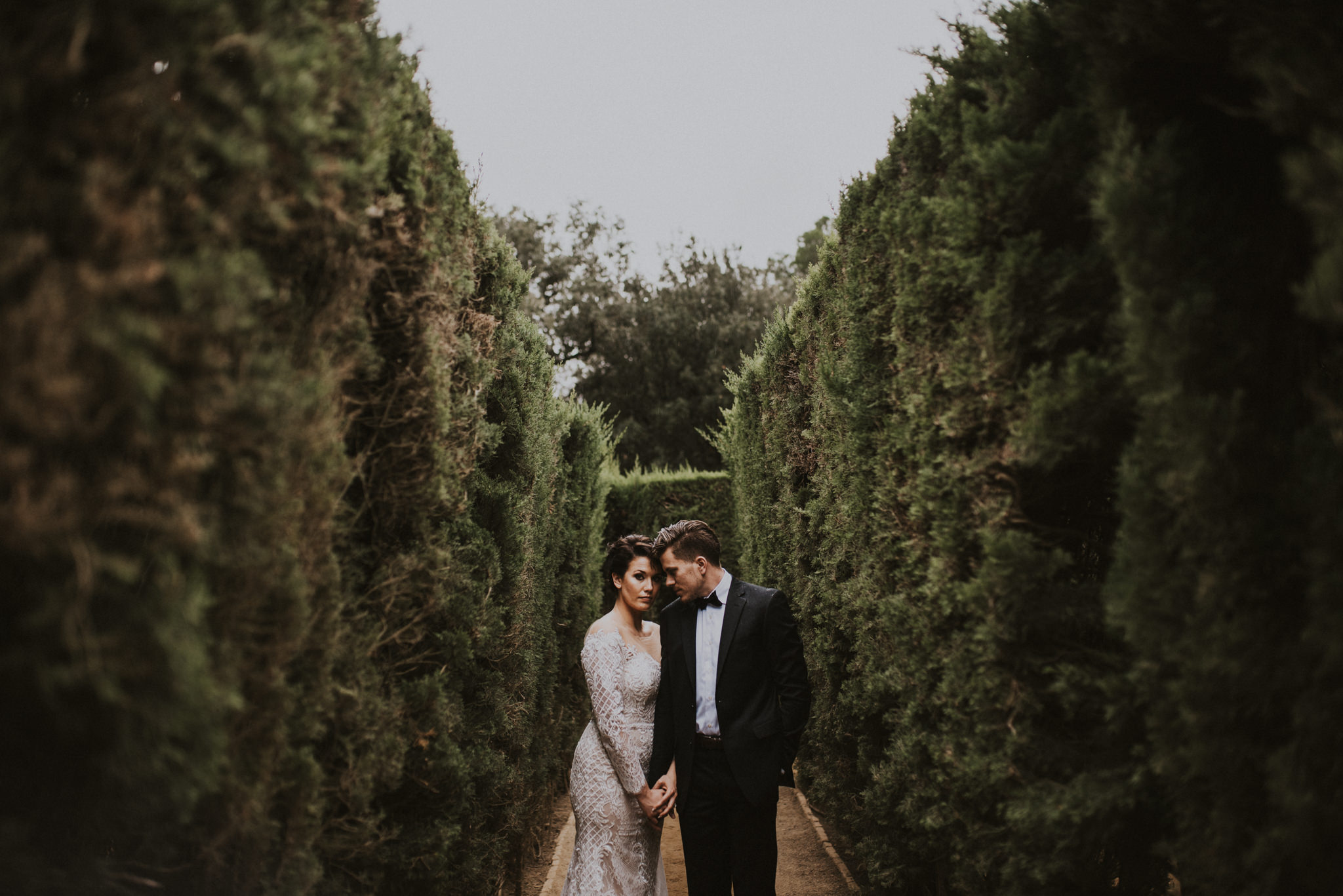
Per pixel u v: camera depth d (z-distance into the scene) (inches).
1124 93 75.0
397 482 98.3
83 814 55.4
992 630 92.3
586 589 327.9
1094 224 85.7
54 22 45.4
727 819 137.9
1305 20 53.6
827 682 208.1
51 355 41.8
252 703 66.2
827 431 200.1
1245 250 68.2
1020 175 87.9
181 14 50.3
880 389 143.8
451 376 115.7
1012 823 91.5
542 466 210.4
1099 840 83.9
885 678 139.4
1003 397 92.1
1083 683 85.2
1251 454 62.7
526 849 221.5
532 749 224.1
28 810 55.9
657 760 140.1
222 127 55.3
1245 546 61.4
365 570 99.1
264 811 70.1
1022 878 90.8
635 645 147.3
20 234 43.6
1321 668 53.3
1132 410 79.1
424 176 102.2
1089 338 89.6
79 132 47.1
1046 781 86.0
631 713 140.4
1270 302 68.2
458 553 125.2
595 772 137.9
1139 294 67.4
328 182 67.9
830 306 203.9
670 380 1043.9
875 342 145.7
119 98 47.8
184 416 51.9
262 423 60.4
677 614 147.1
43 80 45.4
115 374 45.6
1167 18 64.3
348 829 88.8
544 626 228.5
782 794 298.7
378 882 96.7
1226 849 62.8
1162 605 65.7
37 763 55.3
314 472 74.5
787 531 267.7
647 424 1055.6
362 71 79.0
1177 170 67.6
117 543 51.6
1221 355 65.2
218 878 69.0
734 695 137.4
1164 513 66.9
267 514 62.9
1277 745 63.0
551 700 246.8
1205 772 62.7
